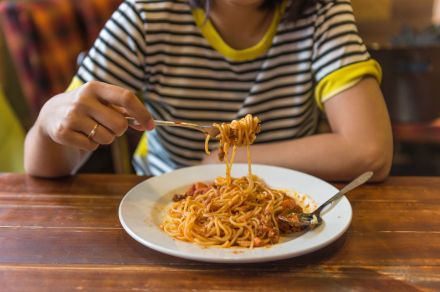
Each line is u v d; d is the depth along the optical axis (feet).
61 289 2.40
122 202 3.18
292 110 4.62
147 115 3.26
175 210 3.23
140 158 5.37
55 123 3.39
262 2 4.35
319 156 3.86
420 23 9.61
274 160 3.97
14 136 6.11
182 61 4.47
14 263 2.64
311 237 2.71
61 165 3.82
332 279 2.48
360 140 3.87
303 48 4.44
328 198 3.30
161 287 2.42
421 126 8.00
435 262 2.62
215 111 4.63
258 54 4.46
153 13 4.37
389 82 7.70
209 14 4.32
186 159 4.76
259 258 2.44
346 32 4.31
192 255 2.48
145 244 2.66
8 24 7.41
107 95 3.22
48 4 7.56
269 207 3.12
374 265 2.60
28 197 3.51
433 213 3.19
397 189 3.59
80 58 5.48
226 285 2.43
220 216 3.08
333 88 4.21
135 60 4.37
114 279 2.49
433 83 7.61
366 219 3.12
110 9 8.13
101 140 3.30
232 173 3.76
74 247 2.82
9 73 8.61
